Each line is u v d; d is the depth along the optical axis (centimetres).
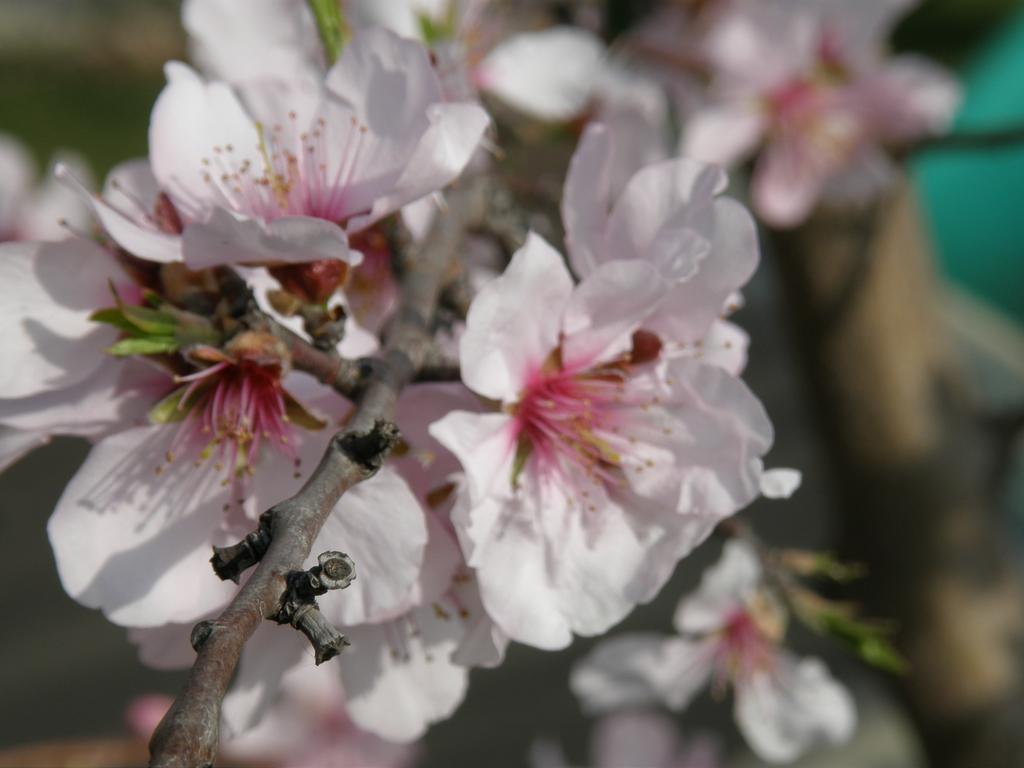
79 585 28
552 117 39
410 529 28
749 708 39
